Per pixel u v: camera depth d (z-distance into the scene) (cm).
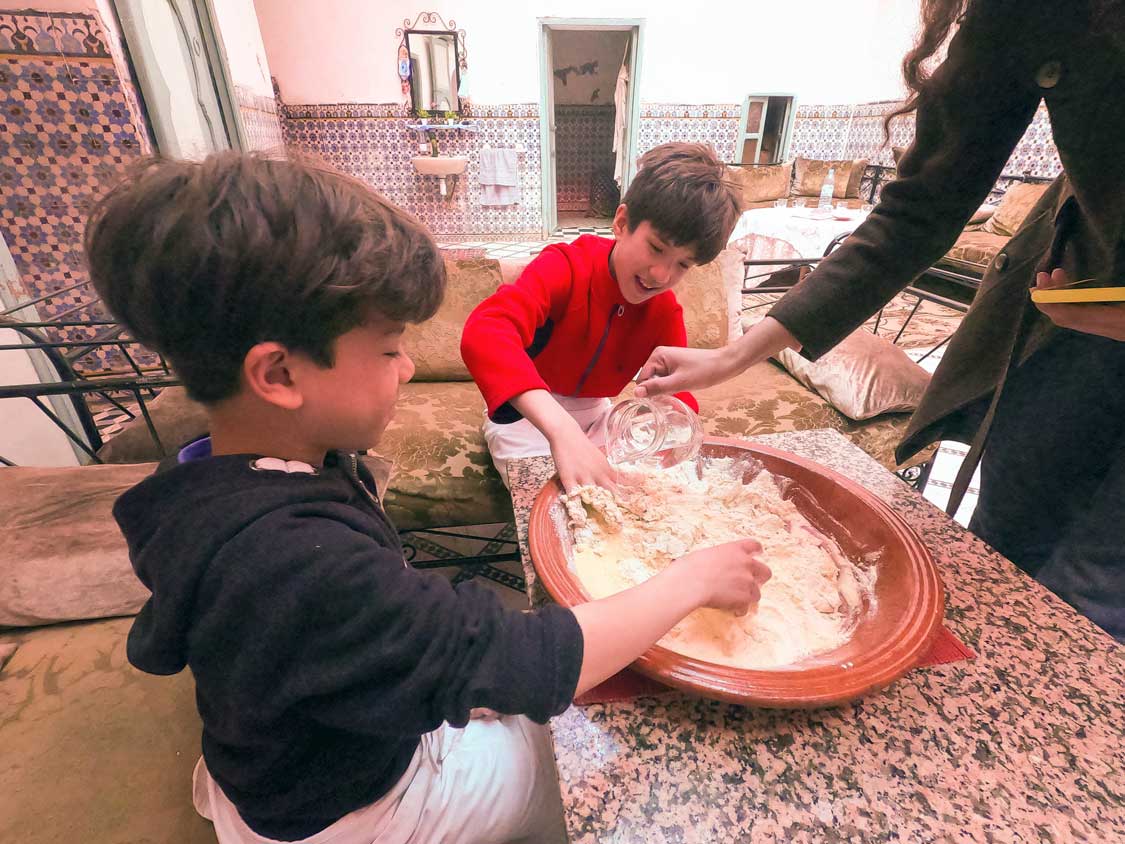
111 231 36
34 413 173
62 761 75
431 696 41
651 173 94
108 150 225
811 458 93
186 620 40
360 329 41
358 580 40
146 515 43
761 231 381
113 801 71
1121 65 57
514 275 185
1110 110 60
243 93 357
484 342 93
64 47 208
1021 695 53
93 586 95
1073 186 68
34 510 102
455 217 548
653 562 68
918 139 78
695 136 534
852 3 495
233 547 39
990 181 76
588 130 723
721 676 49
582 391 128
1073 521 90
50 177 223
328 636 39
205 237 34
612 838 42
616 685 54
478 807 64
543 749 71
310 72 477
